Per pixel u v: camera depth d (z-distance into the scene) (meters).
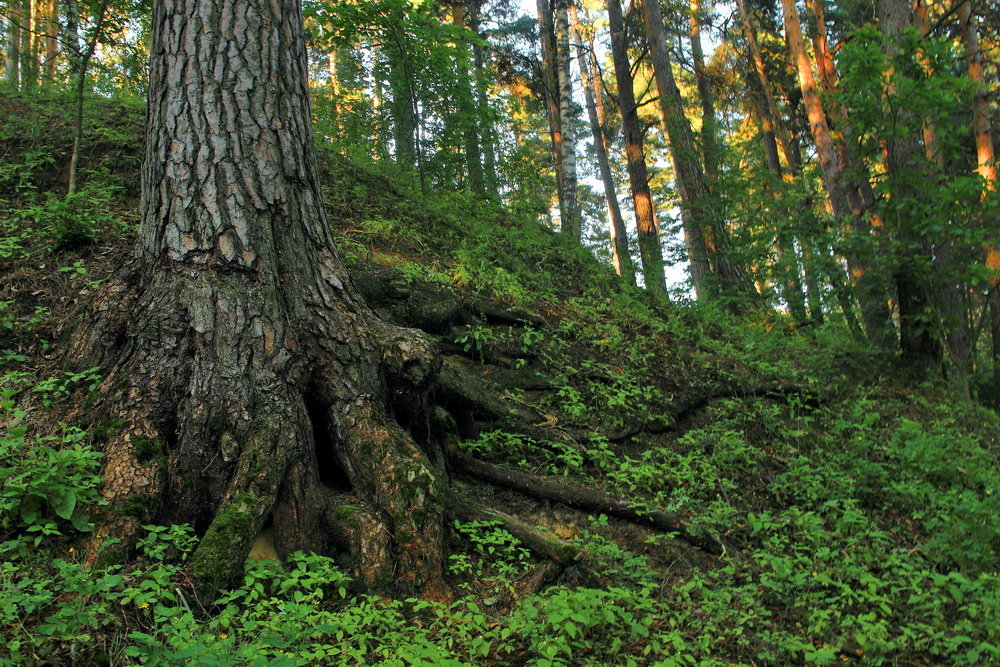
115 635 2.67
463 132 10.02
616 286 9.47
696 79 21.62
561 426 5.66
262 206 4.14
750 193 12.12
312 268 4.24
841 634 3.85
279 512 3.57
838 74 17.16
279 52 4.44
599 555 4.18
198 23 4.28
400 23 8.58
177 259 3.99
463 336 5.98
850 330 10.37
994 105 17.28
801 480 5.60
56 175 6.62
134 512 3.23
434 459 4.43
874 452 6.53
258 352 3.81
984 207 7.87
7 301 4.77
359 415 3.93
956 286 10.54
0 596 2.59
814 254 9.33
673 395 6.65
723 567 4.43
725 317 9.81
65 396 3.89
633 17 17.83
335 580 3.32
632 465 5.55
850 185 11.45
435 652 2.77
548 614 3.12
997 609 3.93
